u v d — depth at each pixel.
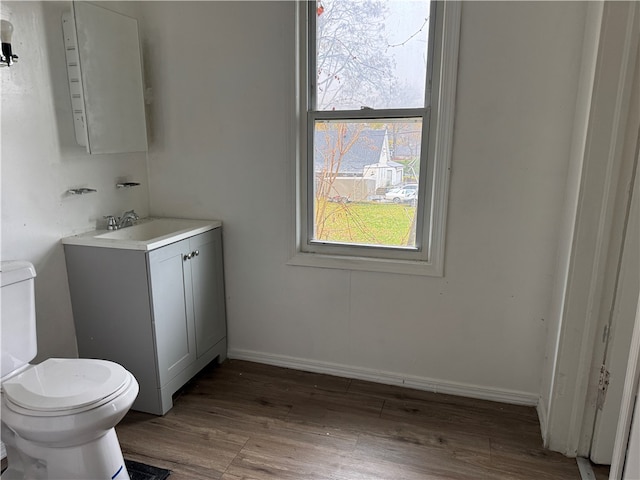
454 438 1.89
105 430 1.38
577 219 1.61
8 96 1.69
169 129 2.42
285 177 2.27
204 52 2.27
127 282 1.92
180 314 2.11
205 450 1.80
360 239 2.29
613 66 1.47
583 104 1.66
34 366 1.55
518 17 1.82
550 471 1.70
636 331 1.18
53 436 1.28
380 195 2.21
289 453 1.79
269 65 2.18
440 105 1.99
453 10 1.87
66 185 1.98
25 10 1.74
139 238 2.32
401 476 1.66
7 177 1.71
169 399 2.07
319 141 2.23
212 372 2.45
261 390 2.27
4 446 1.69
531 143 1.91
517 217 1.99
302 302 2.40
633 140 1.49
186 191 2.47
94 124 2.00
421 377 2.29
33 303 1.64
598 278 1.61
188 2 2.23
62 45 1.92
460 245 2.09
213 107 2.32
